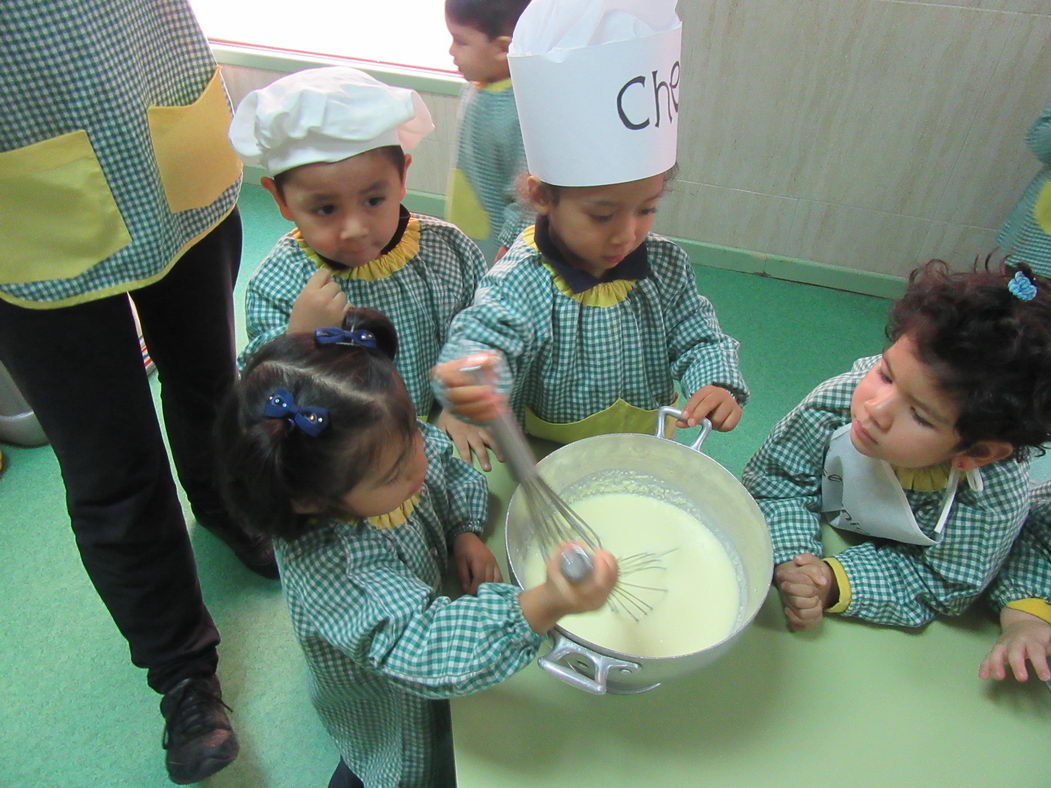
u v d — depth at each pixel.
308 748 1.27
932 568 0.78
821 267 2.24
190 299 1.02
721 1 1.84
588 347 0.92
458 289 1.05
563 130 0.74
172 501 1.03
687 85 2.00
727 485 0.79
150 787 1.22
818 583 0.78
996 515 0.74
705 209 2.24
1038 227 1.72
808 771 0.67
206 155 0.92
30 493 1.63
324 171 0.84
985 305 0.64
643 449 0.83
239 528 1.39
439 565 0.82
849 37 1.81
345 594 0.67
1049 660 0.76
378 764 0.93
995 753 0.69
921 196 2.02
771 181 2.12
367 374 0.62
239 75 2.41
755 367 1.98
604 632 0.73
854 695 0.72
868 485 0.80
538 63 0.71
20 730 1.28
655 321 0.96
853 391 0.83
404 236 1.00
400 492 0.65
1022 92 1.78
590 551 0.62
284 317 0.94
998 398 0.63
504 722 0.69
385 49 2.33
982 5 1.69
